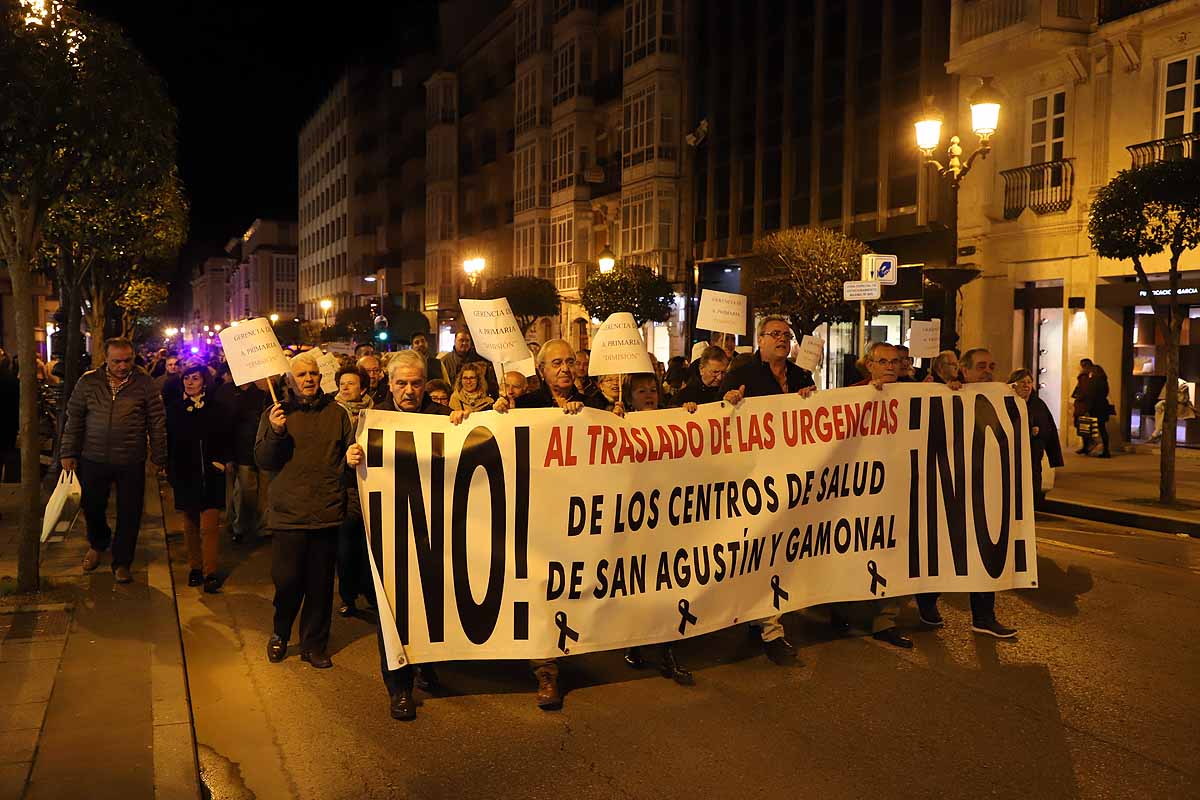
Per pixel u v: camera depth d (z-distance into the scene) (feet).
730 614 19.80
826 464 20.70
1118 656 20.76
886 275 41.96
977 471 21.85
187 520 27.73
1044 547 33.06
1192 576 28.40
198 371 27.43
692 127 113.70
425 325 123.13
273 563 20.44
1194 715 17.44
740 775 15.14
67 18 23.77
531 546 18.30
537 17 144.87
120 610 22.86
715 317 26.25
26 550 24.31
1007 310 68.90
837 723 17.15
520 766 15.58
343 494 20.62
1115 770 15.20
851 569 21.04
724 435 19.75
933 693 18.58
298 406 20.26
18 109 22.74
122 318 121.49
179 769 14.40
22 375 24.20
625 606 18.86
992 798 14.28
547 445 18.42
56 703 16.90
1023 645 21.56
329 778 15.26
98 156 24.52
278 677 19.97
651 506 19.08
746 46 104.88
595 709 17.99
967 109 71.77
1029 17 62.64
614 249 129.18
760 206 102.37
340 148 282.56
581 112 134.51
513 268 160.66
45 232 46.29
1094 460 57.06
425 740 16.67
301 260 347.56
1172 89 57.57
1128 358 62.13
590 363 20.16
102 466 26.09
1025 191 66.74
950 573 21.70
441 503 17.94
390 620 17.15
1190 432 58.80
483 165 175.83
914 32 81.61
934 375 25.90
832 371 90.17
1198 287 55.77
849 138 88.89
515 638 18.17
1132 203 40.52
